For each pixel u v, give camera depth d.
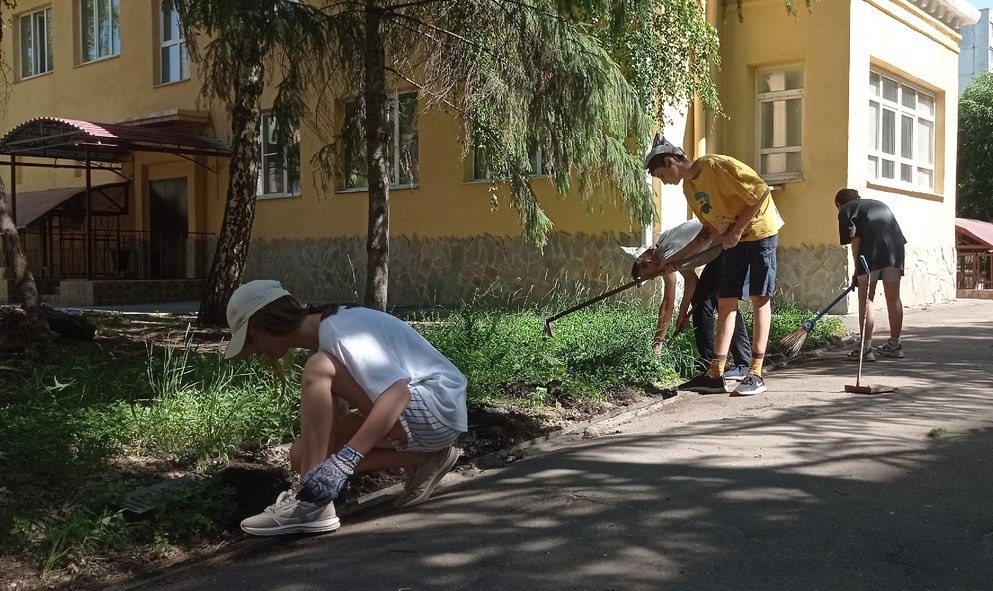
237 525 3.65
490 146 8.11
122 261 18.86
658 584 2.92
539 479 4.24
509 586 2.96
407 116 9.54
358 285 14.91
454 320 8.12
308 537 3.57
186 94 17.30
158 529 3.49
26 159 21.17
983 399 5.79
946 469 4.11
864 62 12.34
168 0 7.27
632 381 6.52
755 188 5.70
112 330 9.48
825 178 12.18
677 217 12.02
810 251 12.34
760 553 3.15
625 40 9.90
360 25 7.66
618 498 3.86
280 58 7.84
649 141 8.84
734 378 6.64
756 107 12.88
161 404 5.04
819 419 5.26
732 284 6.08
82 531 3.31
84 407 4.95
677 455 4.55
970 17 15.30
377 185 7.84
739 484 3.97
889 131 13.84
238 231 10.01
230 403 5.07
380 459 3.62
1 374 6.35
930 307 13.98
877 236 7.61
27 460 4.03
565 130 8.00
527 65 7.71
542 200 12.56
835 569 2.98
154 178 18.38
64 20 19.92
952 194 15.75
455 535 3.50
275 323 3.44
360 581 3.07
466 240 13.50
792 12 11.23
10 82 21.41
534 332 7.56
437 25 7.89
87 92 19.53
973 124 27.45
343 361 3.37
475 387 5.74
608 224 11.95
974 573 2.93
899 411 5.42
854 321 11.16
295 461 3.54
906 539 3.24
